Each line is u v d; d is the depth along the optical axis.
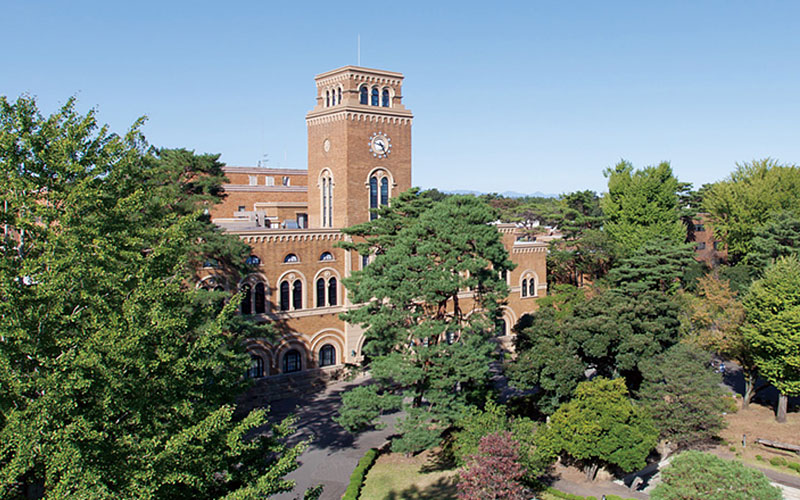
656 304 50.59
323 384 60.25
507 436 33.44
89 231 22.41
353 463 42.72
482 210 44.19
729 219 83.06
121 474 19.95
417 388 43.50
